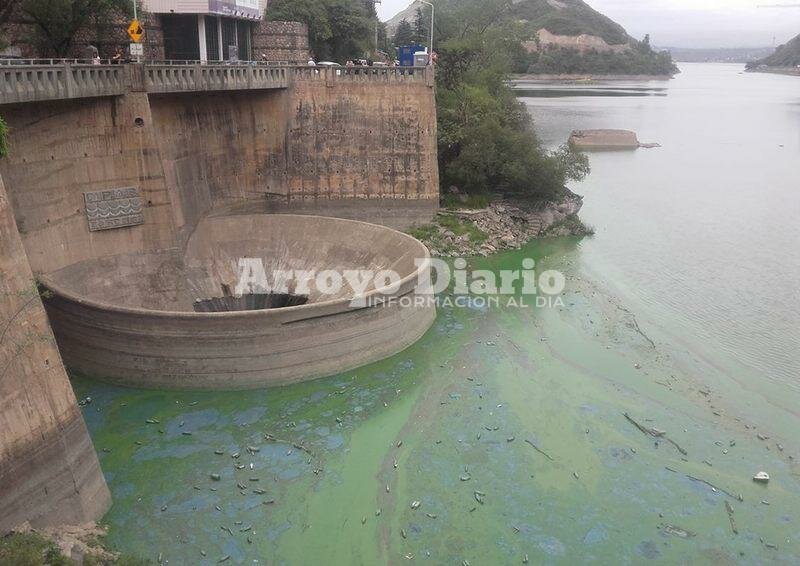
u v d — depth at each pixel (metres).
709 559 26.11
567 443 32.97
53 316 36.81
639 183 92.44
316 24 75.25
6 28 46.53
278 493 29.06
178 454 31.20
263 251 49.00
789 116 178.88
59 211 38.28
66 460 25.34
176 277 43.34
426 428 33.97
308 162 58.84
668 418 35.12
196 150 50.25
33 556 20.59
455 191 66.31
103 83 38.22
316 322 36.66
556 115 160.25
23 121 35.91
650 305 49.69
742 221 73.00
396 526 27.50
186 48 57.41
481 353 41.50
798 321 47.16
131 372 35.91
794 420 35.22
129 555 24.33
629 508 28.70
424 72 58.22
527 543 26.73
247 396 35.78
